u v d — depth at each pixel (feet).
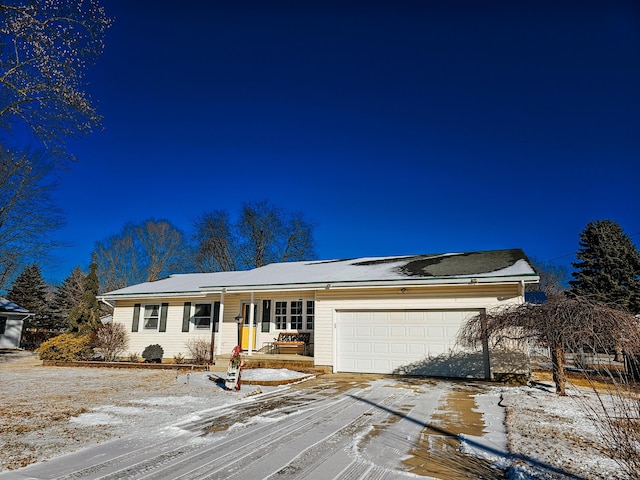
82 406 25.82
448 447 16.87
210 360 54.65
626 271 88.43
